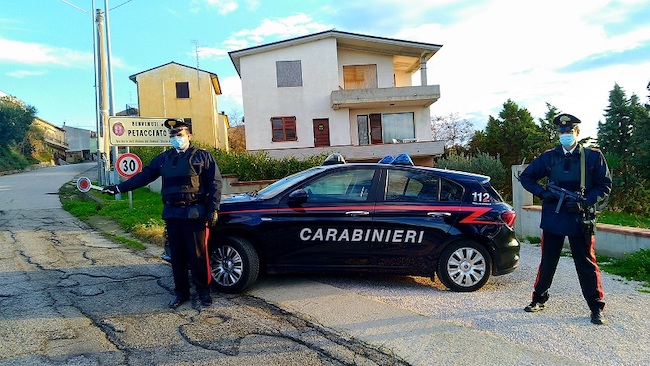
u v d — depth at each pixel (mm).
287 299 4855
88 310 4523
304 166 13555
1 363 3348
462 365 3309
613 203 20344
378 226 5184
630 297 4910
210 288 5195
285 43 25109
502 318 4301
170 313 4449
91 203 13438
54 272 5984
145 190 18594
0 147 35688
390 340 3754
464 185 5402
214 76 34625
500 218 5266
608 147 23188
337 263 5238
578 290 5184
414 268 5246
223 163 14109
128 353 3543
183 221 4582
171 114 33719
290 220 5172
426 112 26531
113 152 16062
